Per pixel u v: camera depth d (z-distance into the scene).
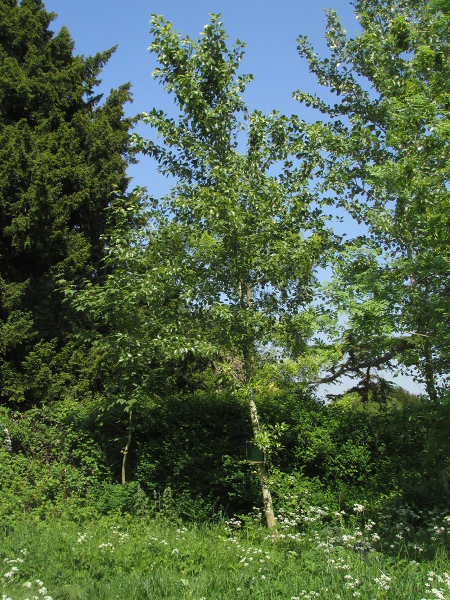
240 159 8.52
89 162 15.98
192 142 8.70
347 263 8.44
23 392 12.58
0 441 9.48
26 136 14.06
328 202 9.98
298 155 9.91
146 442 9.80
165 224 8.59
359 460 9.80
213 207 7.89
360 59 10.70
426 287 8.05
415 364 8.26
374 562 5.87
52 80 15.90
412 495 8.95
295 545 6.77
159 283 8.48
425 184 7.77
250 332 8.08
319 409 10.49
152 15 8.44
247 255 8.28
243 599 4.86
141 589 4.98
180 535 7.14
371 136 9.75
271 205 8.45
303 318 7.92
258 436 7.85
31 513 7.71
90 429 9.88
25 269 14.18
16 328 12.43
